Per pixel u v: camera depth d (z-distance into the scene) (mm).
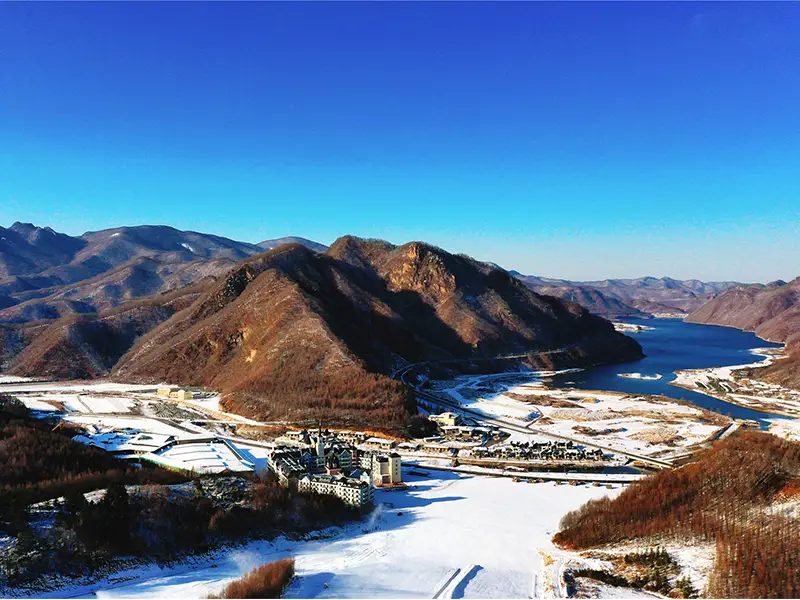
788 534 163125
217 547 176375
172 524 178875
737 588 140875
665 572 155875
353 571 161750
